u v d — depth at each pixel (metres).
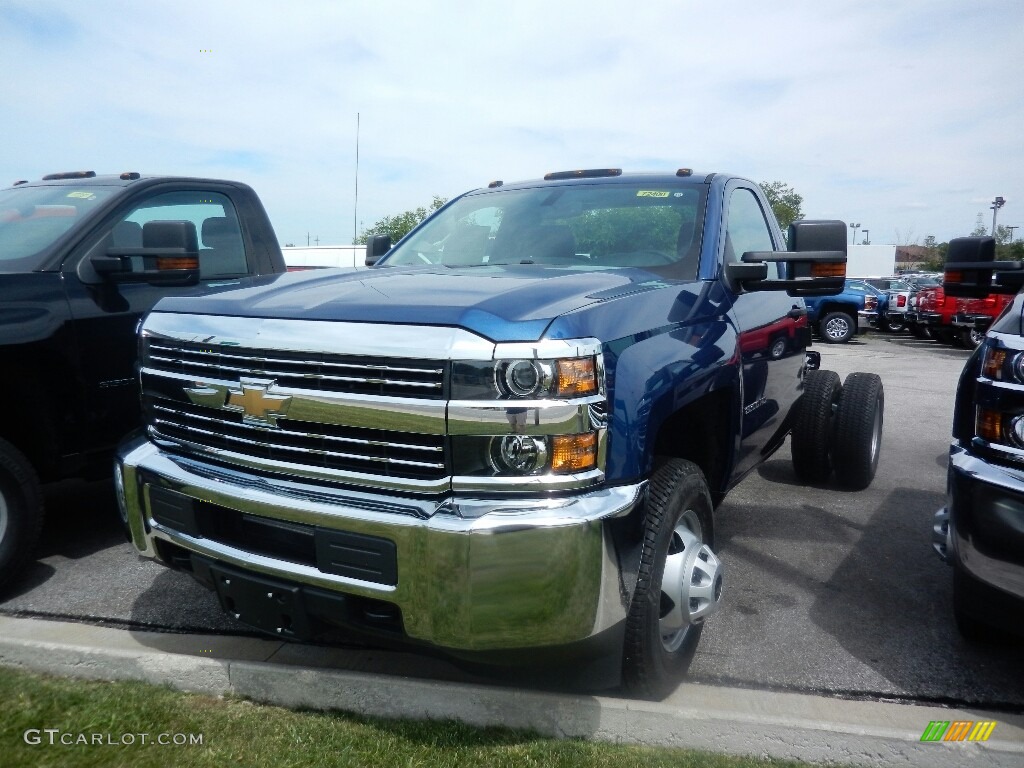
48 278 4.04
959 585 2.98
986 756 2.46
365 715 2.71
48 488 5.40
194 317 2.76
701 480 2.98
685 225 3.67
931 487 5.68
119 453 3.02
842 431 5.35
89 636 3.28
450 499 2.28
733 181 4.12
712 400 3.30
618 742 2.59
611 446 2.38
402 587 2.29
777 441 4.66
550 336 2.26
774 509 5.09
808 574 4.05
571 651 2.40
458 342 2.24
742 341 3.46
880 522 4.87
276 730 2.61
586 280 2.88
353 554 2.35
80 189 4.72
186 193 4.98
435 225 4.39
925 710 2.77
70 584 3.87
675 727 2.57
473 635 2.24
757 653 3.23
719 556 4.29
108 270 4.16
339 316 2.44
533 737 2.60
